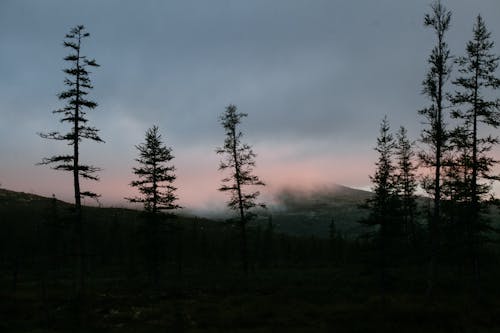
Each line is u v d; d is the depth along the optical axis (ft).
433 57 79.71
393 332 56.90
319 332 57.72
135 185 121.08
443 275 120.88
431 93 79.82
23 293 107.45
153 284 127.03
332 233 294.25
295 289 104.47
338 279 129.29
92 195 85.25
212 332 59.98
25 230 304.91
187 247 287.69
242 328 63.36
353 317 66.13
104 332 61.52
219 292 103.76
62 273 191.52
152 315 73.97
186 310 77.82
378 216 95.40
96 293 104.17
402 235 96.07
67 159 83.71
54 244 196.95
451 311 66.64
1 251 228.22
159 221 124.36
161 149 122.01
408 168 139.33
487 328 57.77
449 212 106.93
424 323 61.21
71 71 84.07
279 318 68.69
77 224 84.89
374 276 121.90
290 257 300.40
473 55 78.64
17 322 69.77
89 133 85.56
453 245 96.78
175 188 124.06
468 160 81.56
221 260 283.18
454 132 79.25
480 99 78.69
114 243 283.59
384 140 99.66
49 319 69.46
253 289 106.83
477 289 82.99
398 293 94.12
